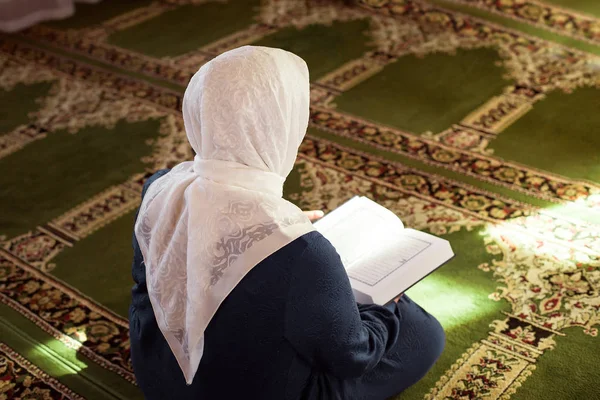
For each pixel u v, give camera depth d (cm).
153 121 381
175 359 163
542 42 406
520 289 245
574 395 204
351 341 152
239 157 148
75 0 535
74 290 273
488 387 210
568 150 318
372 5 467
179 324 152
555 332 226
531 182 300
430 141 335
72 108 403
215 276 144
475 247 267
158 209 159
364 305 180
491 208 286
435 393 210
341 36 442
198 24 484
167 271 153
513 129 337
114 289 271
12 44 491
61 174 347
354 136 346
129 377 230
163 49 456
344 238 193
